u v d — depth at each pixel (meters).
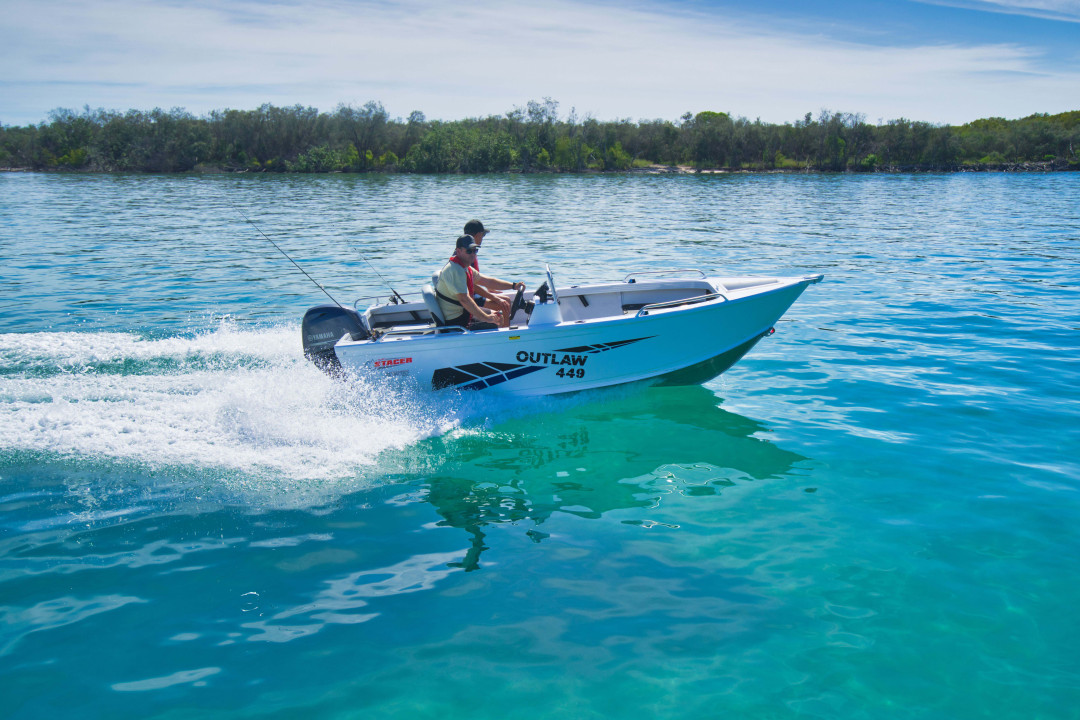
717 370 7.16
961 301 11.14
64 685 3.08
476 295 6.69
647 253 16.55
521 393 6.55
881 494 4.90
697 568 4.01
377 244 18.00
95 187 45.53
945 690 3.09
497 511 4.71
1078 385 7.07
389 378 6.25
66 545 4.17
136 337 8.36
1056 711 2.97
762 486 5.05
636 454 5.64
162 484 4.93
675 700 3.01
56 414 5.91
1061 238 19.36
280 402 6.14
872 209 30.59
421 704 2.99
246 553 4.14
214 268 14.28
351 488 5.00
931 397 6.79
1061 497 4.80
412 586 3.82
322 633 3.43
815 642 3.38
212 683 3.10
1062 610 3.62
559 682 3.11
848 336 9.07
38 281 12.67
